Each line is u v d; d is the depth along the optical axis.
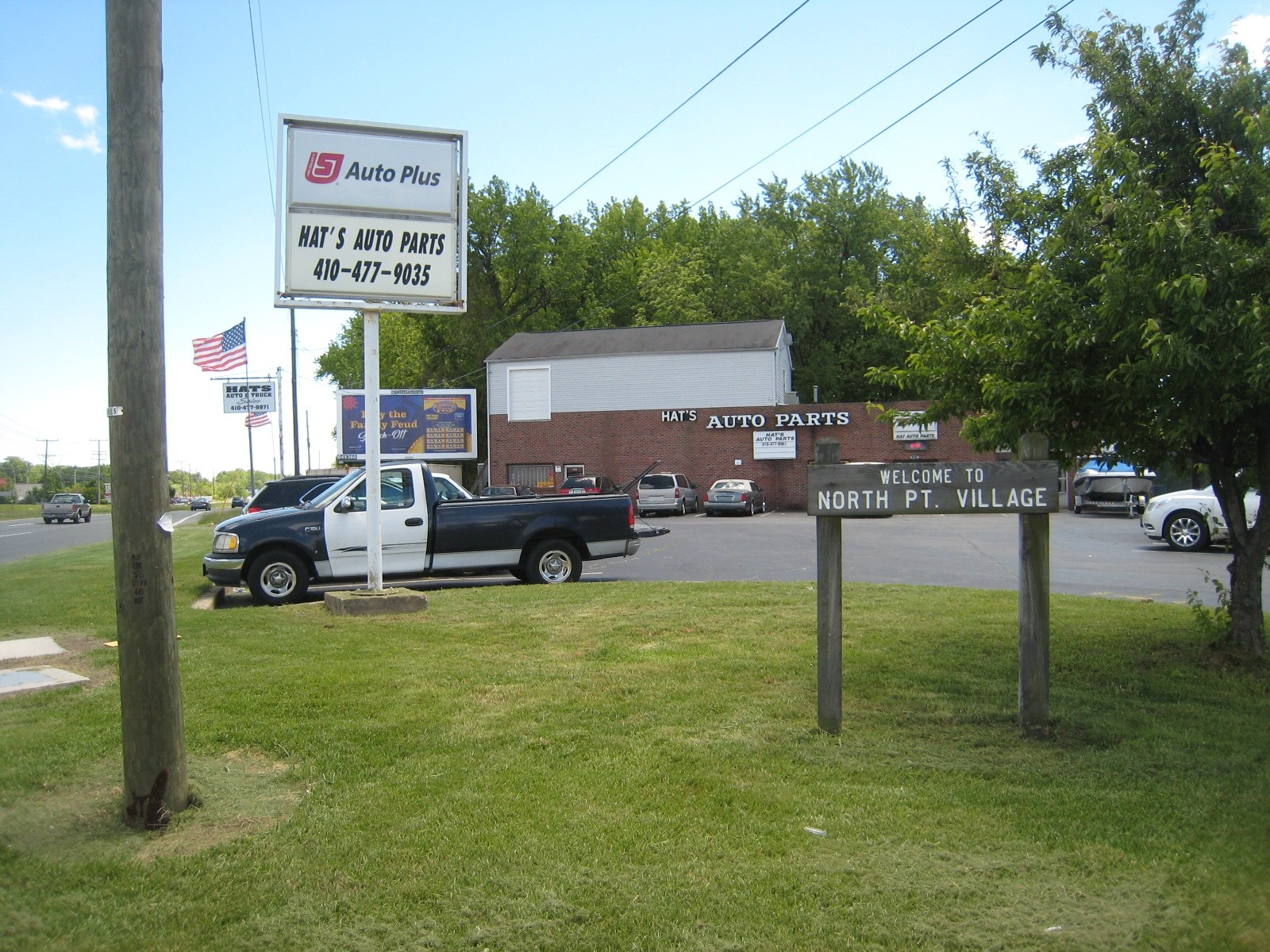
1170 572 14.66
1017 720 6.10
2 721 6.25
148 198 4.58
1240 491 8.02
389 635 8.80
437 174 10.90
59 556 21.92
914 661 7.63
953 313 8.08
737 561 17.67
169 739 4.64
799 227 59.22
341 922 3.77
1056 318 6.58
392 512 13.01
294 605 10.79
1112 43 7.48
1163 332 5.96
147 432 4.62
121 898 3.94
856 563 16.75
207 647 8.29
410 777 5.16
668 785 5.04
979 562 16.73
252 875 4.11
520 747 5.61
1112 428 6.94
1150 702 6.48
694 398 42.94
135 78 4.57
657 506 37.22
